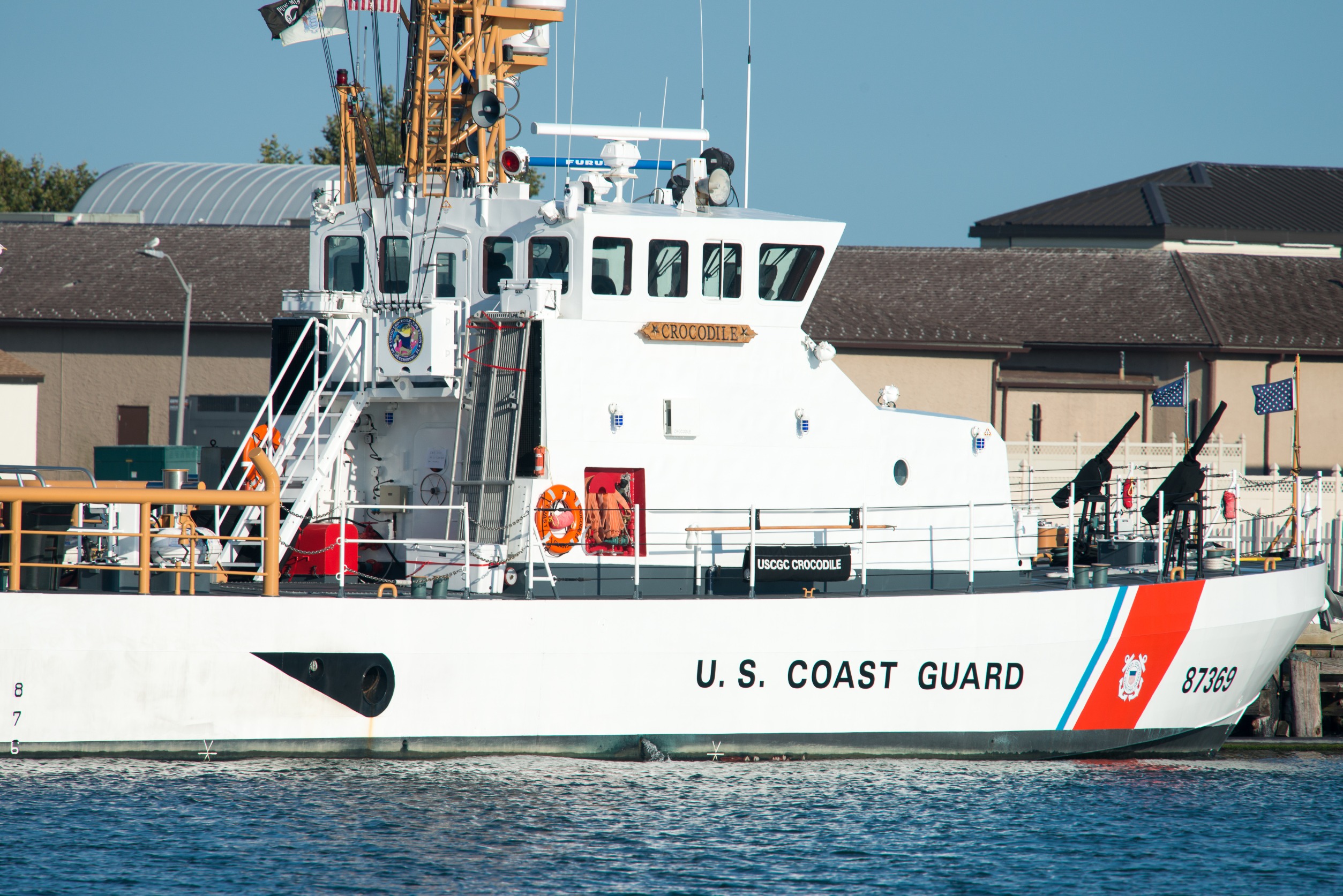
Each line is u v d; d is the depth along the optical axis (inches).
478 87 2603.3
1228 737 3238.2
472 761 2288.4
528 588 2294.5
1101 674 2556.6
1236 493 2738.7
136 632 2160.4
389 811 2142.0
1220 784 2605.8
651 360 2464.3
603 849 2053.4
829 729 2411.4
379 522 2588.6
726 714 2365.9
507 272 2534.5
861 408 2586.1
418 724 2263.8
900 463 2625.5
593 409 2425.0
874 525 2571.4
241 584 2374.5
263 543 2217.0
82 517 2452.0
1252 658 2728.8
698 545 2385.6
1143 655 2586.1
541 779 2289.6
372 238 2647.6
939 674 2450.8
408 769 2261.3
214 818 2087.8
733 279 2513.5
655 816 2180.1
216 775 2204.7
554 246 2481.5
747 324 2524.6
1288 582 2758.4
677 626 2326.5
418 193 2637.8
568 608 2288.4
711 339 2488.9
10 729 2129.7
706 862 2025.1
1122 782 2534.5
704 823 2167.8
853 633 2394.2
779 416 2532.0
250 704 2204.7
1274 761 2908.5
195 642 2177.7
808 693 2390.5
